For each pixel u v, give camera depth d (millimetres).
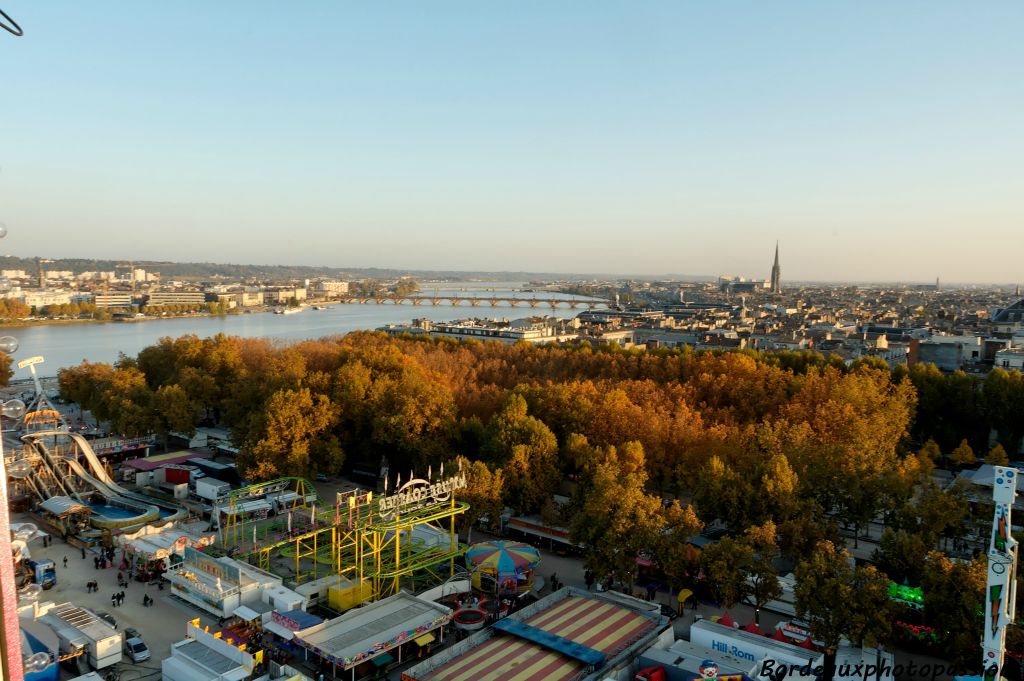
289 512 166000
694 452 195500
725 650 120938
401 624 128125
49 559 166500
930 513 152750
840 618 114812
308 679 114125
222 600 137500
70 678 117188
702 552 138625
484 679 111188
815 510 162125
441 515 156000
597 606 137250
